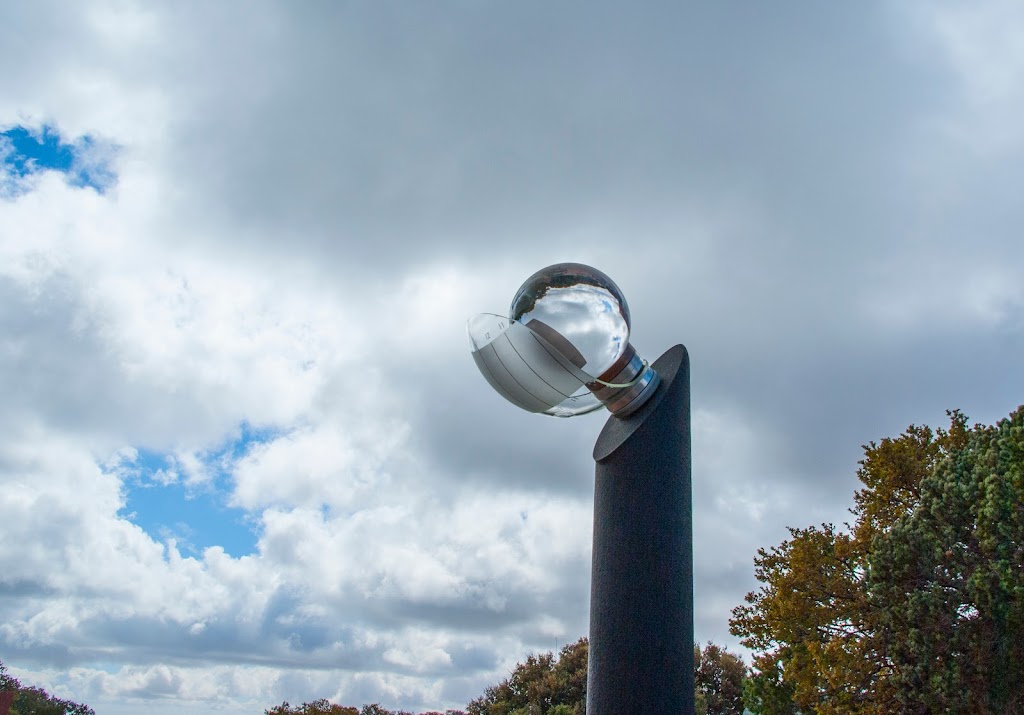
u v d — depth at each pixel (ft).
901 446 67.62
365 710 148.56
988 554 54.13
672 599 21.02
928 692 53.93
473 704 145.69
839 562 66.59
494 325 20.39
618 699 20.39
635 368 22.09
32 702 131.03
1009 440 54.13
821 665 61.67
